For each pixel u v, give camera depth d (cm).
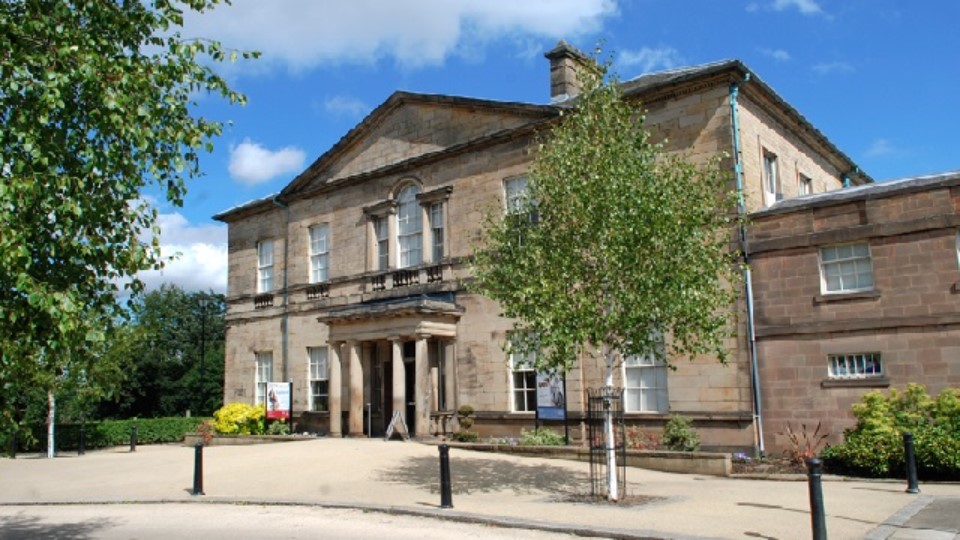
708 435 2167
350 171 3269
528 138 2669
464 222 2809
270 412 3150
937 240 1888
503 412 2608
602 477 1817
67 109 1053
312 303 3312
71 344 981
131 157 1091
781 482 1730
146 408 5781
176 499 1683
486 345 2684
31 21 988
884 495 1471
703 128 2262
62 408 4075
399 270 2972
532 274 1592
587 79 1698
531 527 1238
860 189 2088
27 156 994
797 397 2041
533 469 1962
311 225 3400
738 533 1141
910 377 1888
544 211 1639
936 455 1628
